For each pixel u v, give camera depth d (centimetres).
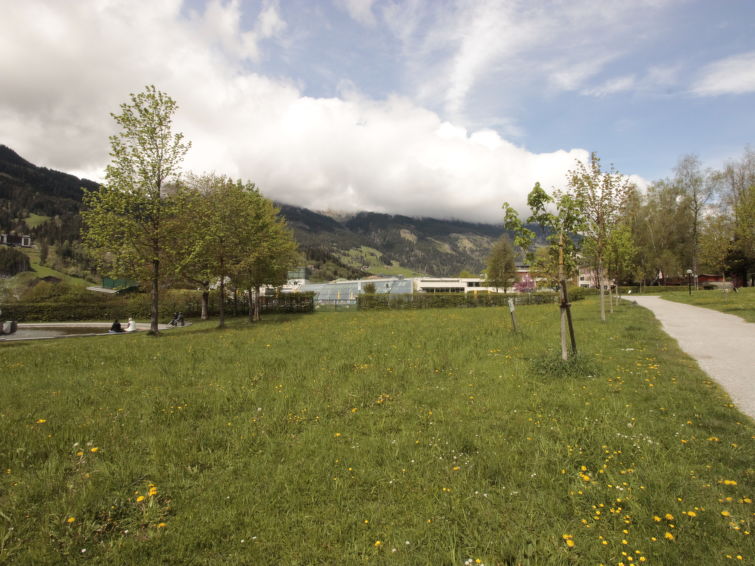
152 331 2366
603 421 607
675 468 461
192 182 3288
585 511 397
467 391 788
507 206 1043
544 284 1022
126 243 2348
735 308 2517
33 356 1349
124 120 2323
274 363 1097
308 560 342
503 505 405
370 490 440
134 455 527
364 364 1051
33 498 432
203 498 429
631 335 1461
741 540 343
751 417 618
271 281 3566
